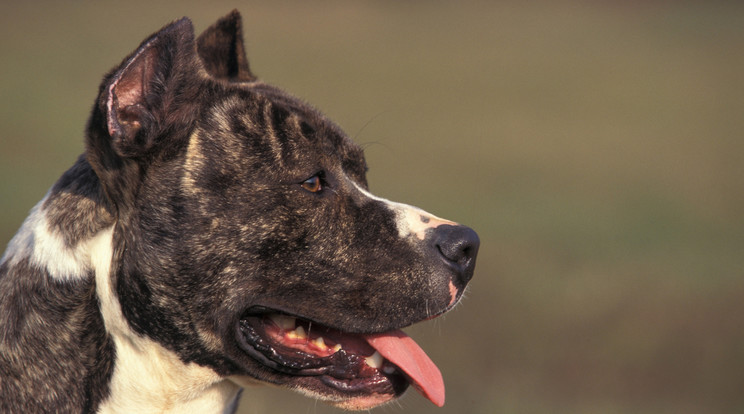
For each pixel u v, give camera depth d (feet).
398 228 19.26
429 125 88.63
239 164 18.22
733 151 82.33
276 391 32.89
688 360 37.52
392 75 122.01
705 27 195.31
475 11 219.82
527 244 51.26
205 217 17.85
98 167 17.69
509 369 36.11
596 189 66.03
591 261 48.52
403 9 215.31
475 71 131.54
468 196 61.26
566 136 87.30
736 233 55.42
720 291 44.32
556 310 41.39
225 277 17.95
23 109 88.07
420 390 18.89
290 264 18.40
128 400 18.20
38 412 17.57
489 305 41.86
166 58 17.81
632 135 89.15
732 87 125.29
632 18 212.64
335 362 19.06
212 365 18.40
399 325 18.86
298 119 19.15
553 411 32.83
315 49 142.92
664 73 137.90
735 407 33.83
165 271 17.72
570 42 172.35
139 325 17.98
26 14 172.35
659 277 45.37
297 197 18.58
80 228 18.02
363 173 20.44
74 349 17.78
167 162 17.87
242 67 23.72
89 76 110.52
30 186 58.23
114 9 182.60
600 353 37.81
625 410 33.24
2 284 18.22
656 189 66.90
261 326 18.79
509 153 77.71
